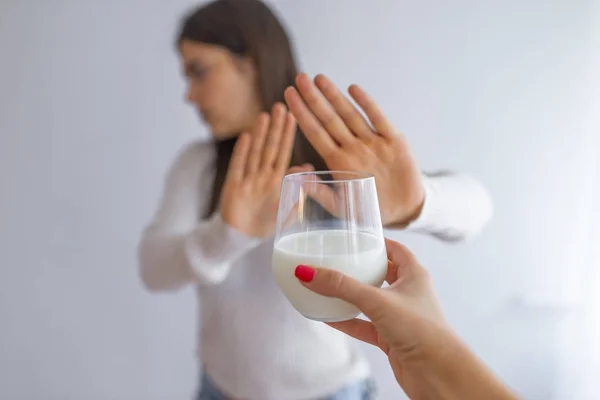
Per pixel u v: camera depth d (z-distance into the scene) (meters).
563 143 0.94
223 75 0.75
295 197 0.44
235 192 0.65
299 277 0.43
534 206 0.96
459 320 0.98
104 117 0.84
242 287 0.74
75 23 0.81
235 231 0.66
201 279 0.70
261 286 0.74
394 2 0.85
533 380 1.02
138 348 0.92
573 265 0.98
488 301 0.98
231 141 0.78
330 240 0.43
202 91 0.76
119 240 0.88
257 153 0.66
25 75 0.81
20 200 0.85
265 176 0.66
